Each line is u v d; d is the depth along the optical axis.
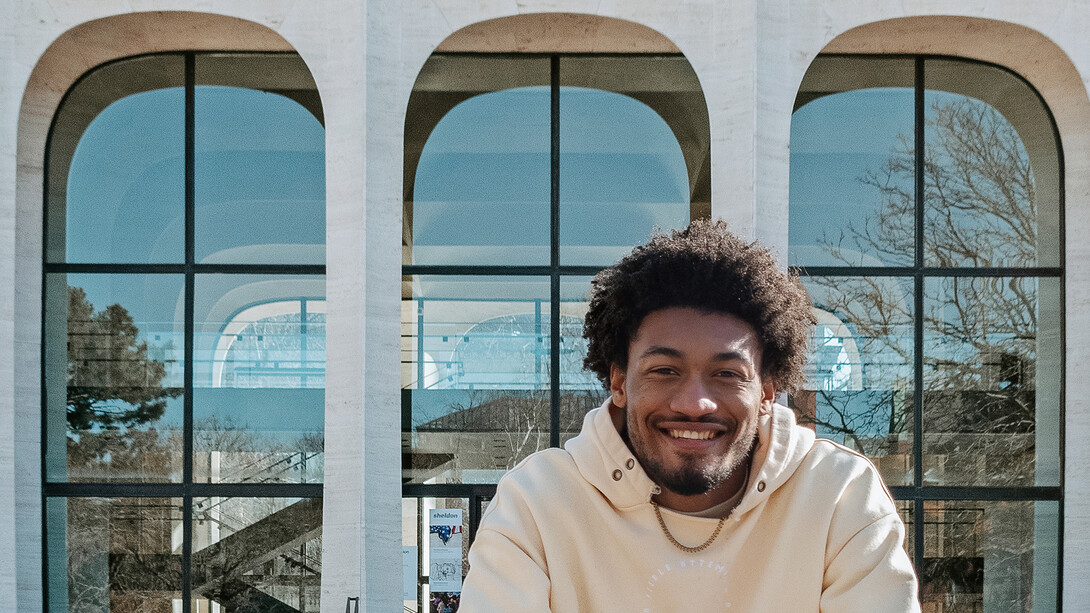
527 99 10.21
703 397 1.44
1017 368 10.06
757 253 1.54
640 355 1.48
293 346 10.12
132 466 10.02
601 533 1.65
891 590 1.53
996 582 9.93
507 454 9.96
